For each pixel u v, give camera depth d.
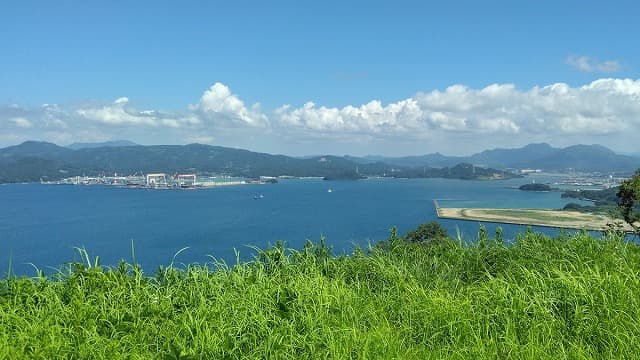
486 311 4.98
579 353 4.18
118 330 4.67
